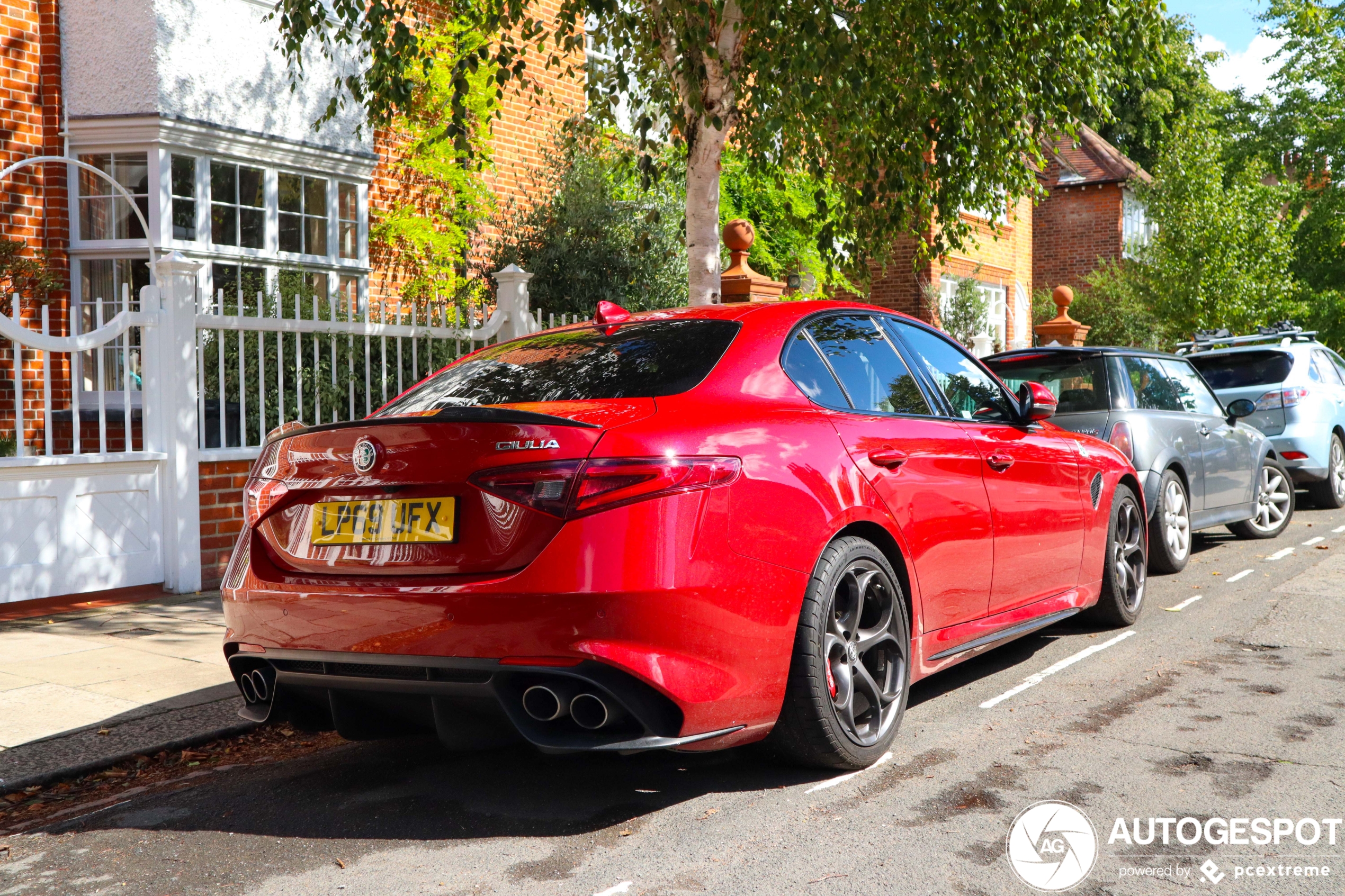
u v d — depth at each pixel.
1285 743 3.76
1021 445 4.66
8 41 9.15
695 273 7.86
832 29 6.74
